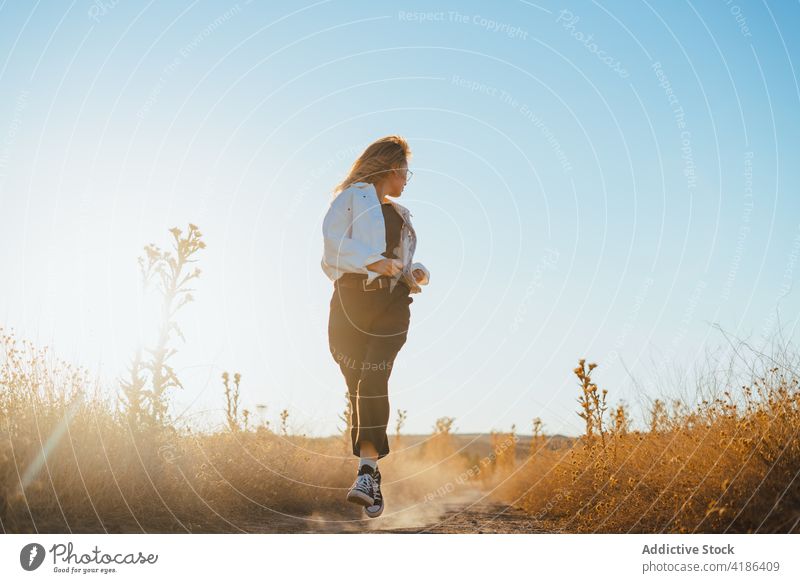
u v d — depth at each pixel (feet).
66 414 14.23
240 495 17.52
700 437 14.69
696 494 12.98
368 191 13.48
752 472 12.64
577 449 19.08
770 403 14.08
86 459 13.76
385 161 14.05
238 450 18.97
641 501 14.48
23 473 12.63
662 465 14.80
